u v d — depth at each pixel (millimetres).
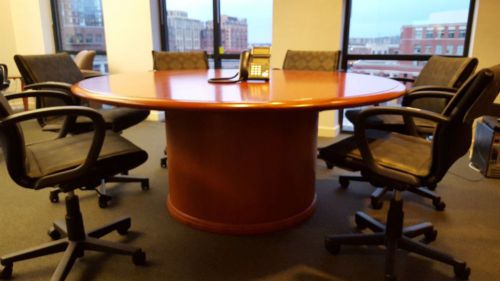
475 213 2133
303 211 2021
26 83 2232
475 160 2934
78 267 1610
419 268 1613
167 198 2299
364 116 1318
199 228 1935
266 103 1204
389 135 1718
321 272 1585
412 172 1313
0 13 5137
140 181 2471
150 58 4535
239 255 1707
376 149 1504
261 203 1860
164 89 1554
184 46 4750
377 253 1723
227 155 1790
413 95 1950
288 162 1868
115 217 2078
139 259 1618
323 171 2826
